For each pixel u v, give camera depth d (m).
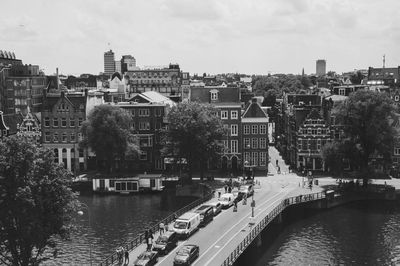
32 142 60.44
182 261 63.25
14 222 58.75
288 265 76.19
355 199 115.88
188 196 116.38
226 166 138.88
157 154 140.25
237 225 84.06
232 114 136.62
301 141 135.00
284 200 98.69
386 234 91.25
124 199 115.25
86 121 128.88
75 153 143.12
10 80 176.12
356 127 117.88
